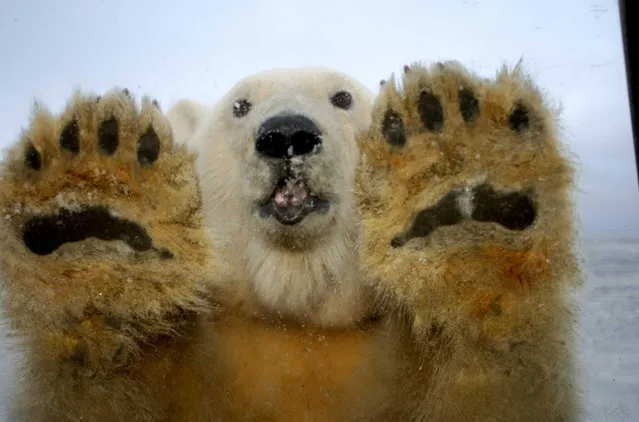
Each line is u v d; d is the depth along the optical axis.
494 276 1.43
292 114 1.63
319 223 1.63
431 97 1.42
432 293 1.45
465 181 1.40
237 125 1.78
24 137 1.42
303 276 1.66
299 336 1.68
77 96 1.42
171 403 1.57
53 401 1.52
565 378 1.55
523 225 1.41
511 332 1.46
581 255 1.51
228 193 1.73
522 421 1.51
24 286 1.44
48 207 1.41
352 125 1.79
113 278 1.44
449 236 1.42
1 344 1.49
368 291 1.66
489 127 1.40
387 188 1.45
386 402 1.59
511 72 1.42
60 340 1.47
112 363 1.49
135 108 1.43
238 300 1.71
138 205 1.43
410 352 1.58
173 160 1.46
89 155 1.41
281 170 1.61
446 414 1.52
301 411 1.61
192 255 1.48
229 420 1.59
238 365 1.64
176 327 1.56
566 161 1.42
